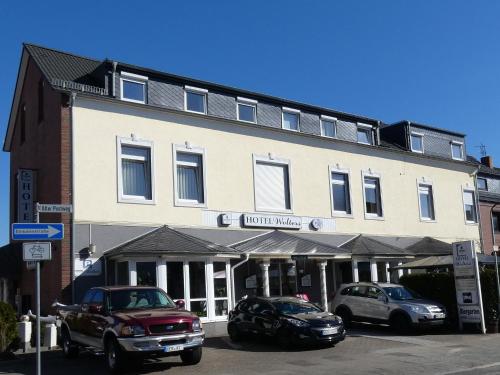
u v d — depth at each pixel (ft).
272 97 75.00
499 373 35.76
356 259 75.36
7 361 43.80
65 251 54.85
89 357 45.37
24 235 34.94
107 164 58.95
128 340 35.78
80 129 57.77
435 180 97.14
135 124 61.77
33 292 63.46
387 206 87.71
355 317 61.82
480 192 110.22
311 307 51.65
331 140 81.10
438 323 56.59
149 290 42.55
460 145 104.22
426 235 92.99
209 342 52.19
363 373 36.55
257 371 37.63
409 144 93.56
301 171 77.00
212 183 67.15
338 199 81.87
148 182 62.18
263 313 50.42
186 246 58.08
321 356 44.04
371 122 88.07
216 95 69.67
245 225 69.21
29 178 63.31
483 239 103.86
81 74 64.75
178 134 65.16
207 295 60.18
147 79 63.67
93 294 42.96
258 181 72.18
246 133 71.77
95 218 57.16
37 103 65.92
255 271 69.56
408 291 61.62
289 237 71.26
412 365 39.50
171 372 37.47
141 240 57.77
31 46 68.33
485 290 58.70
